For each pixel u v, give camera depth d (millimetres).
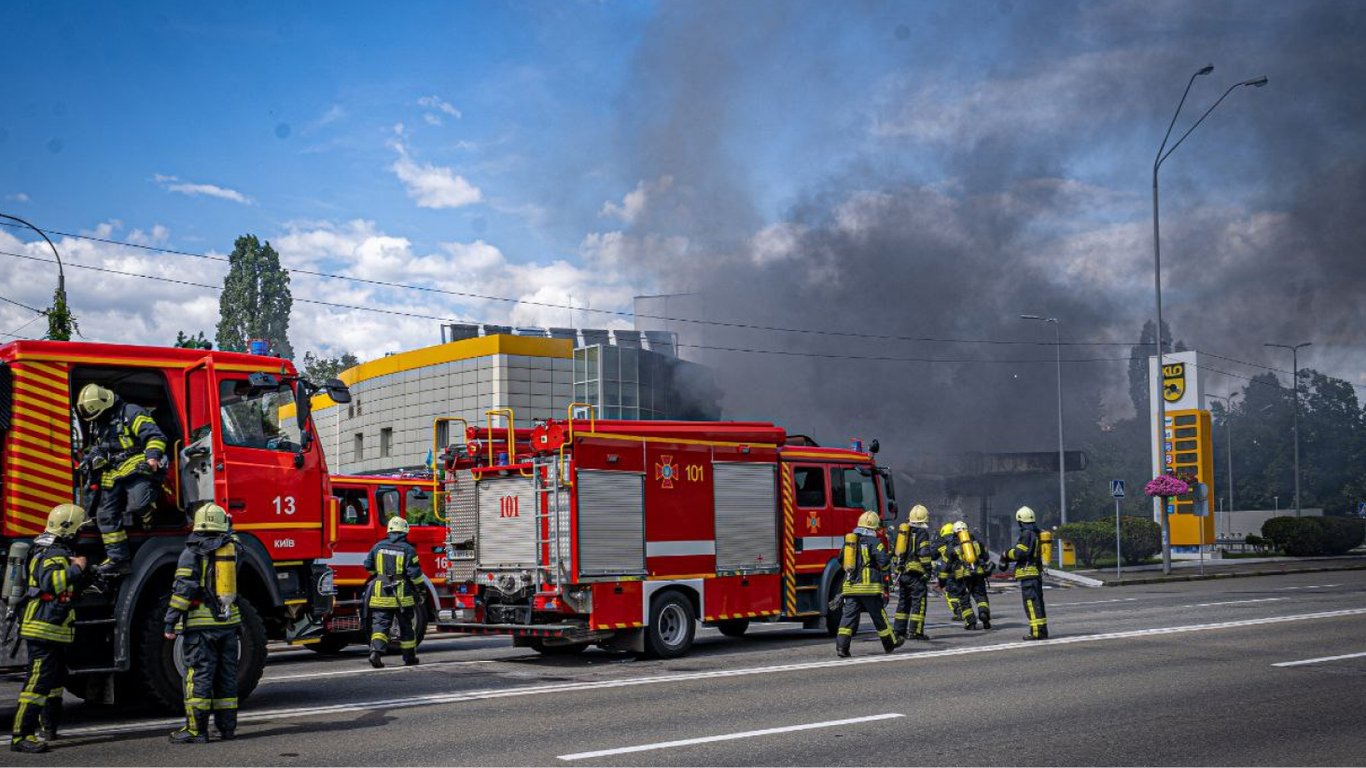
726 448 16094
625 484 14773
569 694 11344
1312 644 14867
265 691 11969
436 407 50906
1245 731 8891
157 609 10180
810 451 17500
